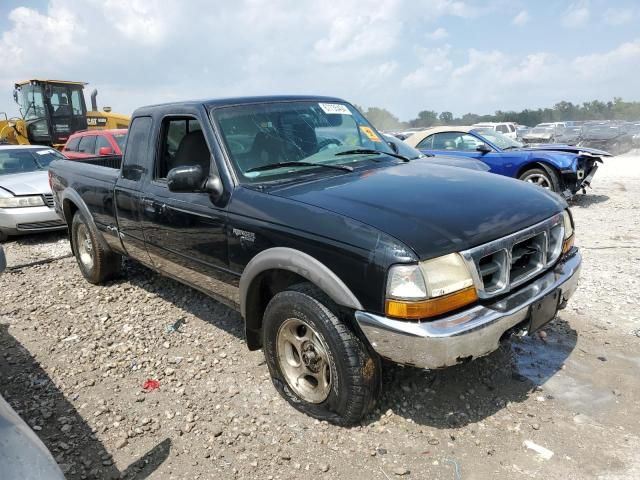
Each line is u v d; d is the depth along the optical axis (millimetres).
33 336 4531
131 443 3025
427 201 2963
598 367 3547
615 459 2674
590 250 6332
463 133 10117
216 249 3523
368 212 2822
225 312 4797
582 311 4441
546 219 3102
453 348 2514
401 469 2664
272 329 3199
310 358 3066
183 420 3211
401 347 2564
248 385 3557
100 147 11875
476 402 3215
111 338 4398
